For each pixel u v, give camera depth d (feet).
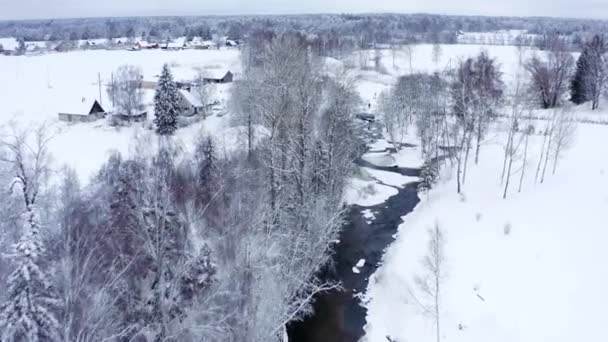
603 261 102.47
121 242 89.61
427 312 97.71
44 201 106.01
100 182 122.11
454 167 181.47
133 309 83.92
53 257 80.48
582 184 142.61
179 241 93.71
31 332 66.74
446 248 122.11
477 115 205.87
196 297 87.71
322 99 146.82
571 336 86.22
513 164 169.37
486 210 140.87
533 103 222.89
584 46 327.67
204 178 118.32
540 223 124.77
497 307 97.71
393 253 128.57
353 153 183.42
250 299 93.66
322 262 119.96
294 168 119.14
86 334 72.74
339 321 105.60
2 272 76.02
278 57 135.85
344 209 146.20
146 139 186.80
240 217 106.73
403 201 167.94
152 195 94.63
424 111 216.95
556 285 99.30
